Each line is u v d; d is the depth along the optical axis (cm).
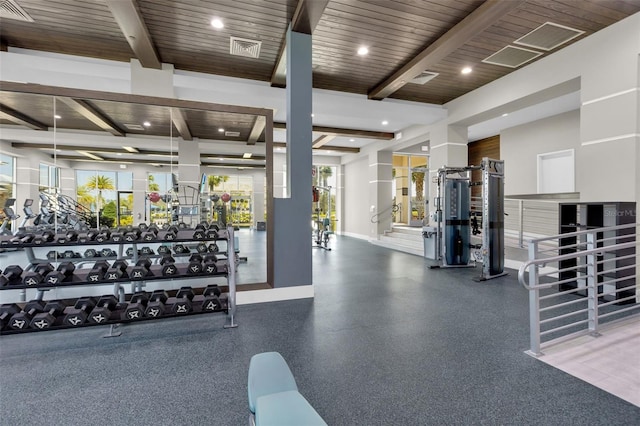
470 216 655
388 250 891
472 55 486
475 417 183
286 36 411
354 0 352
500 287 477
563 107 675
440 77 568
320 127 859
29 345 285
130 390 214
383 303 401
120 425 180
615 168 394
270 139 419
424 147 1046
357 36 428
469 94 636
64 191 473
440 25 402
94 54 458
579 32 419
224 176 664
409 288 474
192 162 552
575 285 440
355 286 486
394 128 890
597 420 179
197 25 393
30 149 455
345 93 628
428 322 334
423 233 709
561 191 725
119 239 323
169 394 209
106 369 242
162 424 181
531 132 784
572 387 212
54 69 448
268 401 100
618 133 392
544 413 185
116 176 507
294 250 418
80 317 283
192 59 478
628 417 181
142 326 327
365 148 1130
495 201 538
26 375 234
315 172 1298
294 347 277
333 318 348
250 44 438
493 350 267
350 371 235
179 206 533
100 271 310
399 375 229
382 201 1059
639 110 377
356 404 196
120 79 475
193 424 180
